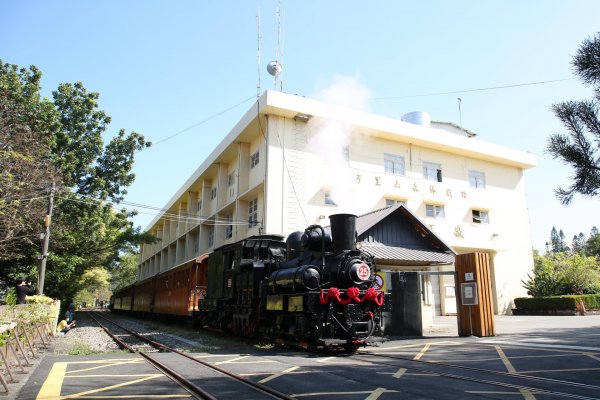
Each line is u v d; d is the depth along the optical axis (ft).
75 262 83.92
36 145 64.49
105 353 41.73
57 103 87.40
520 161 112.06
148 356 36.17
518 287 106.63
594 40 26.27
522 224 112.37
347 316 36.68
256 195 88.07
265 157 80.12
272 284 44.19
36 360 34.73
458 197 102.78
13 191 58.70
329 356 35.45
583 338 43.98
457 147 101.40
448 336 50.72
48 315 52.49
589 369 27.48
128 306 141.08
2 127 58.70
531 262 110.93
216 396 21.44
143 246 211.00
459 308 51.21
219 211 101.09
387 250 56.39
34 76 78.07
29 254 78.38
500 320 76.48
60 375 27.71
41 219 69.36
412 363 31.09
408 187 95.04
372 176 90.58
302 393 21.91
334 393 21.83
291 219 78.74
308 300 37.11
